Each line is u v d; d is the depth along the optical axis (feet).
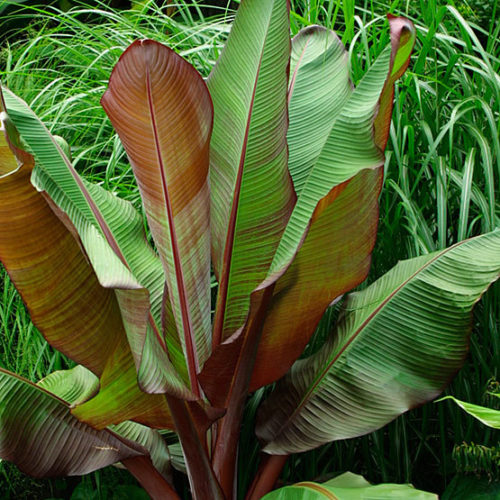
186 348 11.98
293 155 13.00
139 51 10.28
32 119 12.63
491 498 12.28
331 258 11.97
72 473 11.84
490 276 11.88
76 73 16.87
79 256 10.56
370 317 12.31
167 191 11.16
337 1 14.79
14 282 10.41
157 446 12.68
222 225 12.28
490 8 18.65
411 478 13.64
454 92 14.29
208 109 10.77
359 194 11.72
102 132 15.65
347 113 11.47
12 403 11.77
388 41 14.79
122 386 11.12
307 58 13.52
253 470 13.71
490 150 13.43
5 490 14.23
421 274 12.24
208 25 16.30
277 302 12.15
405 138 13.50
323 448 13.62
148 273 12.95
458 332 11.97
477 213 14.14
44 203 10.20
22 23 23.06
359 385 12.11
